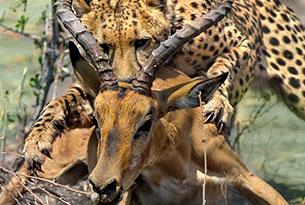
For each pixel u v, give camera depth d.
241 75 12.41
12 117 14.36
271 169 13.63
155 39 11.10
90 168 10.16
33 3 19.58
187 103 9.02
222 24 12.07
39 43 13.99
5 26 14.16
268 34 13.61
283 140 14.79
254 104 15.71
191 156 10.23
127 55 10.80
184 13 11.55
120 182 8.34
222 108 10.67
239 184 10.52
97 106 8.63
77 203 11.57
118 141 8.41
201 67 11.88
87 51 9.03
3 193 11.29
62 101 11.16
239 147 13.85
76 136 11.38
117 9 11.05
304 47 13.80
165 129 9.51
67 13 9.37
